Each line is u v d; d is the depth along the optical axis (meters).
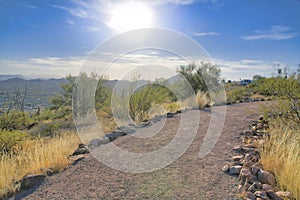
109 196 3.41
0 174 4.18
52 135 9.73
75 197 3.43
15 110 13.43
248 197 3.17
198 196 3.29
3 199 3.54
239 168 3.98
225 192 3.36
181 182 3.73
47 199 3.42
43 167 4.44
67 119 13.37
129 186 3.68
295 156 3.92
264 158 4.18
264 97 16.02
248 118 8.55
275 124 6.58
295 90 6.72
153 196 3.35
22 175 4.27
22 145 7.26
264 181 3.59
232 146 5.37
